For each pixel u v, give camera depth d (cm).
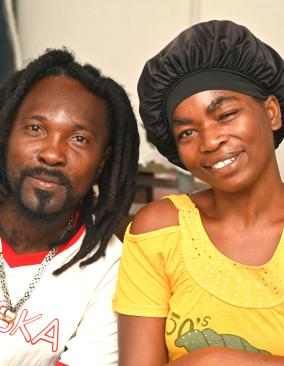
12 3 170
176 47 89
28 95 104
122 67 173
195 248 91
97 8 173
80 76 104
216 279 88
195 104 87
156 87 93
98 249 108
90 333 105
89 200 111
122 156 111
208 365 82
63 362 102
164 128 99
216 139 86
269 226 90
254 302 86
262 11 160
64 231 108
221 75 88
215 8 163
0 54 169
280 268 86
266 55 90
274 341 85
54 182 100
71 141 102
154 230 94
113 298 100
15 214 104
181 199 97
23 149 100
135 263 95
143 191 181
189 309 89
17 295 104
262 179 89
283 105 95
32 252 107
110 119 108
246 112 87
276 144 100
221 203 92
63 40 176
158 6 168
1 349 101
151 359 91
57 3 175
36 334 102
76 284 106
